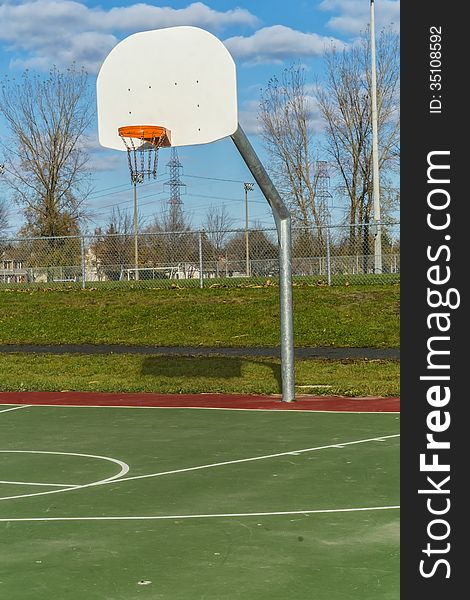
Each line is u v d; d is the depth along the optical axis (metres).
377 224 22.48
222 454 8.73
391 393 12.88
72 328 21.78
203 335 20.36
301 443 9.23
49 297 25.05
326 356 17.30
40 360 17.91
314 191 45.50
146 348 19.36
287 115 45.22
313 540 5.61
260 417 11.15
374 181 30.39
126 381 15.09
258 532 5.83
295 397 12.70
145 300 23.62
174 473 7.88
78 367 17.00
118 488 7.32
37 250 30.75
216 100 11.89
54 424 10.99
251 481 7.46
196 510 6.50
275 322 20.80
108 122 12.48
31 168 47.41
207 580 4.84
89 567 5.12
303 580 4.81
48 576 4.96
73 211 48.19
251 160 11.74
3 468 8.29
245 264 29.80
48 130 47.31
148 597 4.59
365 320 20.25
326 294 22.42
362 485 7.23
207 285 25.53
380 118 42.59
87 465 8.36
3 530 6.02
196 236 29.95
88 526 6.09
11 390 14.66
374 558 5.21
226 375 15.45
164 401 12.95
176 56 12.17
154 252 30.52
